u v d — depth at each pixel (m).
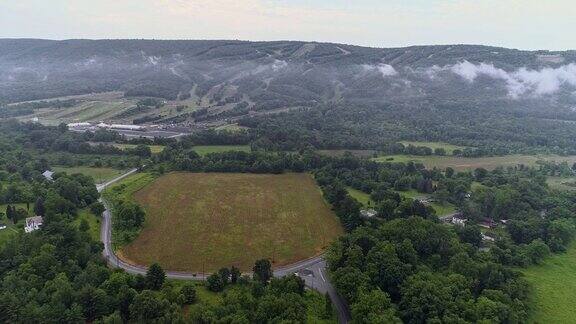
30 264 182.88
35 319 154.75
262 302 168.00
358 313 167.88
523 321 175.75
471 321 170.50
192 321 160.50
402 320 174.50
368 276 189.88
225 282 191.75
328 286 199.88
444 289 180.88
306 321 166.62
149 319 161.62
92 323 159.12
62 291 163.75
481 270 199.25
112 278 178.38
